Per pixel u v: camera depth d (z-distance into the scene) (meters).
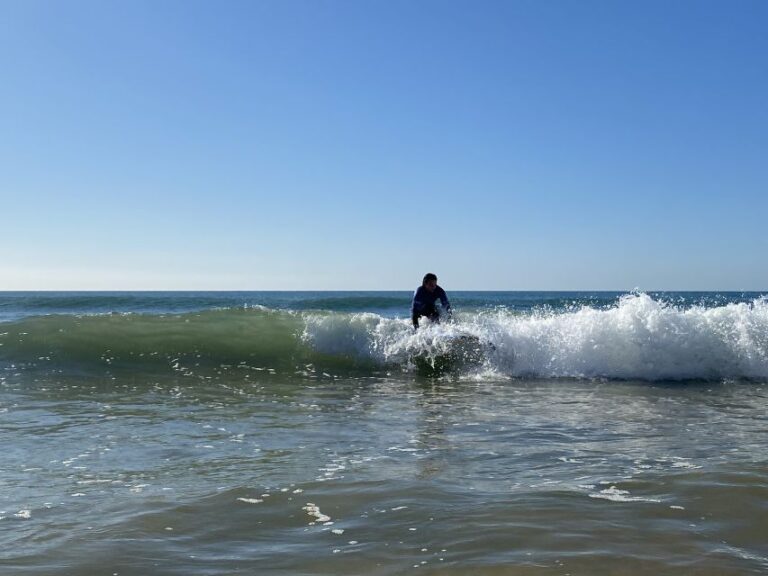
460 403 7.77
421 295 11.66
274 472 4.45
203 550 2.96
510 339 10.88
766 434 5.83
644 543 2.93
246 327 12.37
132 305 29.92
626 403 7.80
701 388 9.24
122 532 3.21
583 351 10.66
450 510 3.47
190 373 10.02
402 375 10.40
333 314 13.33
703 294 77.75
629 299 11.44
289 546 2.99
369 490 3.91
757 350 10.52
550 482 4.07
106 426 6.20
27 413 6.86
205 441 5.54
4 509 3.64
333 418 6.70
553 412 7.10
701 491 3.78
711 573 2.59
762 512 3.38
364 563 2.76
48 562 2.82
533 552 2.83
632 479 4.10
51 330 11.70
